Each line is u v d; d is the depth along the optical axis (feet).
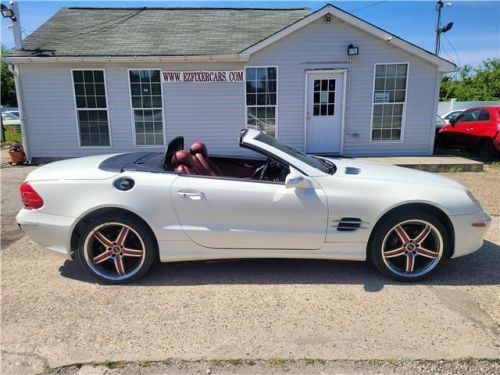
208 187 10.49
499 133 31.83
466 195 10.78
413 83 33.17
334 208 10.42
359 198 10.44
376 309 9.43
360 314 9.22
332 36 32.30
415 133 34.24
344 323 8.84
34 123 33.45
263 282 10.93
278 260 12.43
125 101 33.24
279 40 32.32
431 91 33.35
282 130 34.22
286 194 10.44
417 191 10.52
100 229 10.58
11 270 11.85
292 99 33.60
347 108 33.71
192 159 11.71
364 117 33.94
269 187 10.55
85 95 33.12
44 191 10.65
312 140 34.55
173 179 10.63
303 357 7.68
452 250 10.78
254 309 9.49
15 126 72.90
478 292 10.25
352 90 33.35
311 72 33.06
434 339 8.22
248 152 34.12
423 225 10.55
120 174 10.73
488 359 7.59
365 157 33.30
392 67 32.94
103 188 10.48
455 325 8.71
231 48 33.22
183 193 10.42
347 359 7.63
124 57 31.30
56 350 7.95
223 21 39.65
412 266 10.75
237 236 10.59
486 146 33.55
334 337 8.33
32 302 9.89
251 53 31.71
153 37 35.60
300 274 11.41
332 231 10.56
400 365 7.45
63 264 12.30
